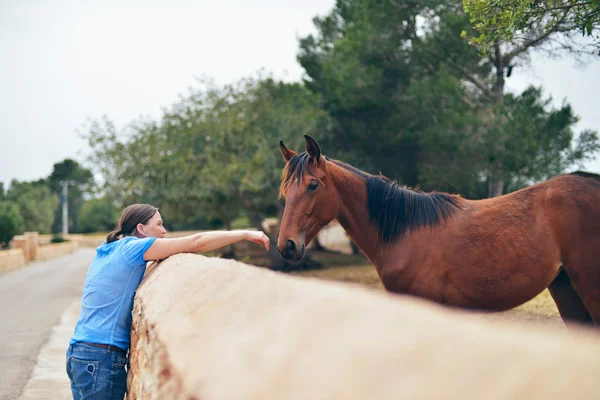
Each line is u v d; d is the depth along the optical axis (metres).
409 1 13.52
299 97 19.16
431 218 3.41
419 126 13.86
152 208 2.90
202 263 1.66
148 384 1.34
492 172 12.48
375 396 0.44
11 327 9.02
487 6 4.57
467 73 13.43
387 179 3.71
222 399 0.64
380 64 14.83
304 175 3.54
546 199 3.27
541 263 3.19
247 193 18.55
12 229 46.75
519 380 0.36
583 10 4.57
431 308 0.56
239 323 0.81
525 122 11.30
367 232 3.60
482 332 0.44
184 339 0.98
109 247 2.61
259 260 20.25
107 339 2.38
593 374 0.33
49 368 6.01
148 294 1.89
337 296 0.64
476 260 3.24
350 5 18.11
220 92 18.30
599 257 3.05
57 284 17.94
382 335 0.49
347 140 17.28
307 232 3.54
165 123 18.06
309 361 0.54
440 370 0.42
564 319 3.58
